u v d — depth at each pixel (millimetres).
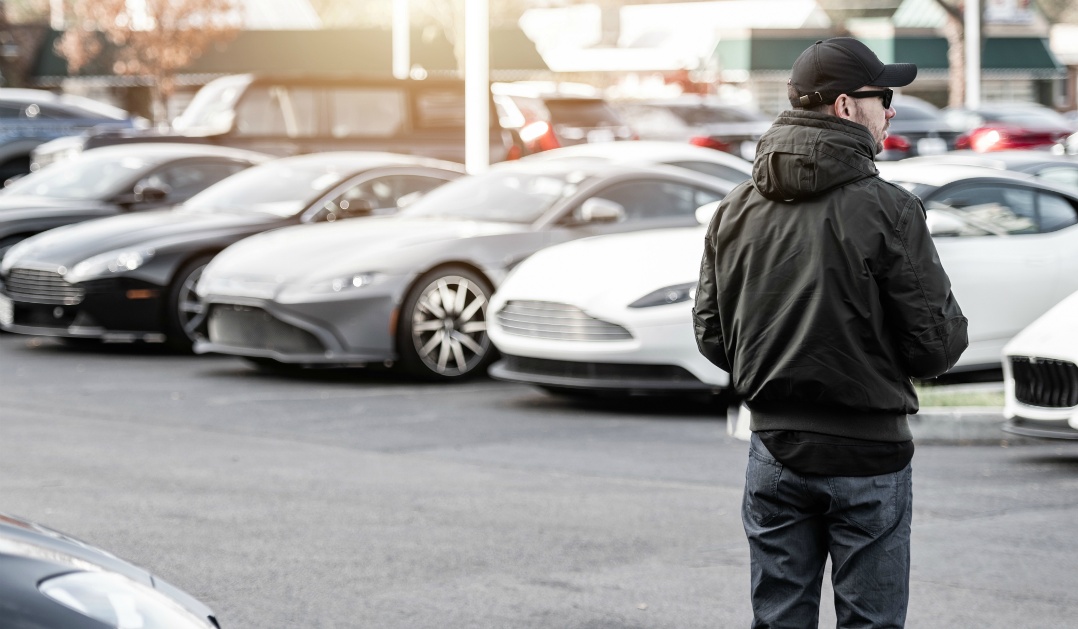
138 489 9977
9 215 19297
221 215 18000
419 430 12469
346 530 8844
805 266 4676
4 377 15570
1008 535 8867
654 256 13297
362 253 15094
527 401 14086
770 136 4762
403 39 42531
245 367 16516
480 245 15250
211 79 61500
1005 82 76250
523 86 35000
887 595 4793
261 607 7281
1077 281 14195
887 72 4754
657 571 8000
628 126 33094
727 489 10117
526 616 7184
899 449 4742
